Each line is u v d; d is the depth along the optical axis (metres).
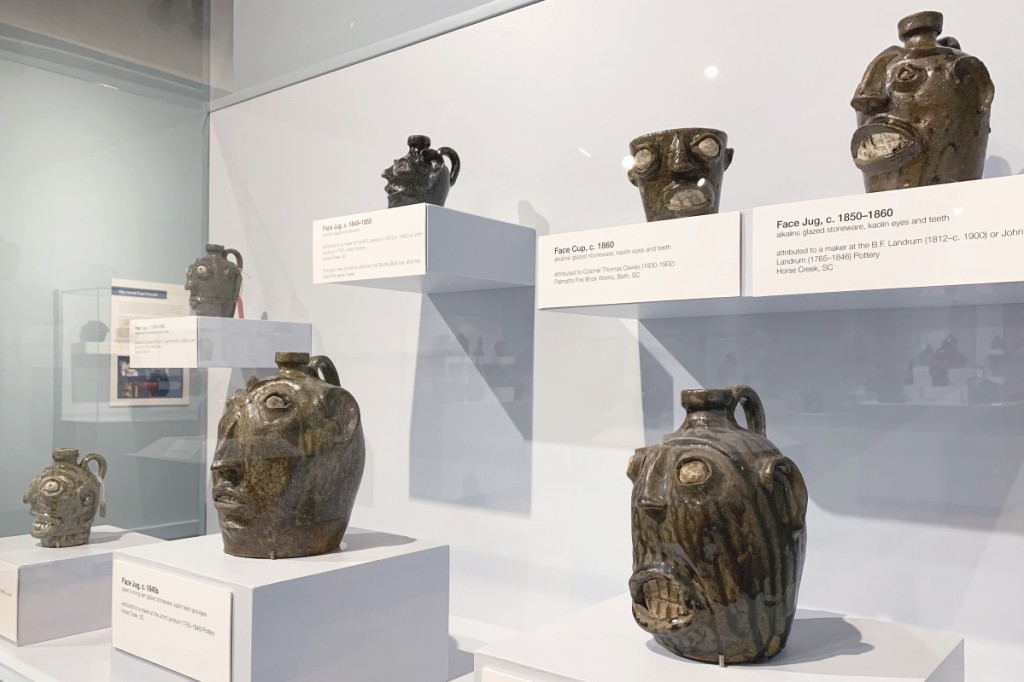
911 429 1.33
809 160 1.42
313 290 2.12
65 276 2.10
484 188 1.84
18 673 1.57
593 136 1.68
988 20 1.27
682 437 1.11
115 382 2.16
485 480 1.81
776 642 1.08
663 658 1.10
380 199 2.00
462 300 1.86
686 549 1.05
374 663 1.44
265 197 2.21
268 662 1.28
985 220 0.98
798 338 1.43
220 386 2.21
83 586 1.83
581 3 1.70
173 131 2.23
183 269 2.26
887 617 1.34
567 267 1.37
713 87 1.52
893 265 1.04
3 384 2.02
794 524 1.07
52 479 1.89
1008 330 1.25
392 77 2.00
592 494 1.65
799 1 1.43
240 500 1.44
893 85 1.11
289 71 2.16
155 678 1.44
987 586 1.25
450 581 1.86
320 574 1.36
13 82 2.04
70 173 2.12
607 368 1.64
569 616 1.31
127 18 2.16
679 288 1.24
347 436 1.50
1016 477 1.24
